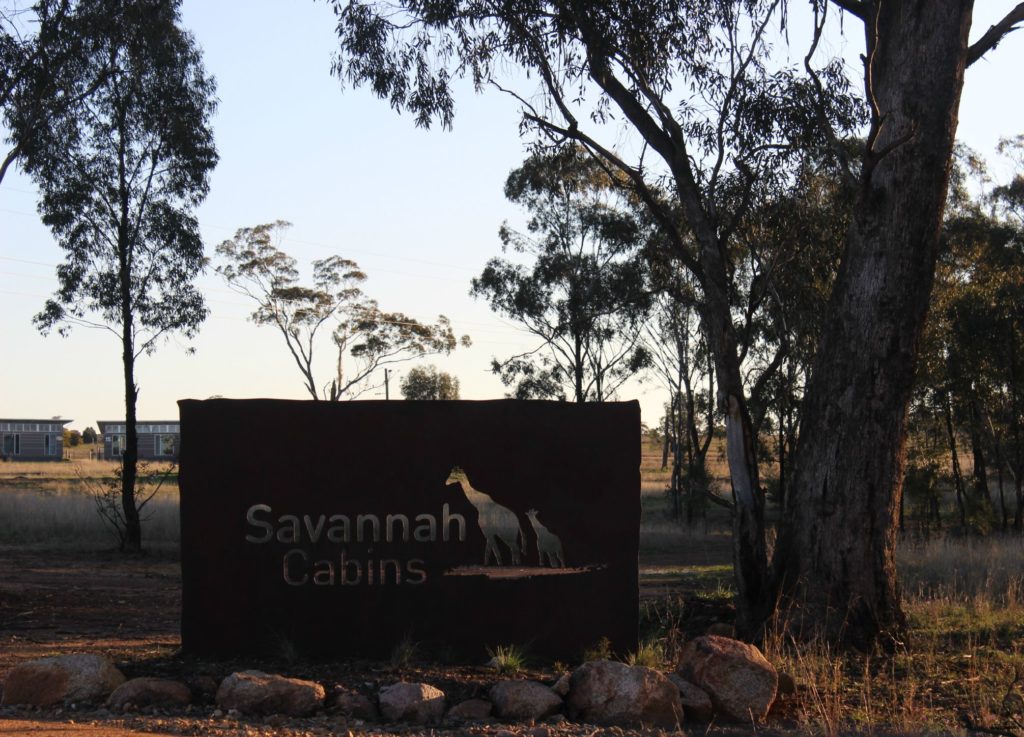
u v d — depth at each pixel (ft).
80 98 65.57
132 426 87.04
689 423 122.83
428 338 161.07
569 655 30.04
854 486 33.60
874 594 33.40
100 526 100.22
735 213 45.29
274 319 156.76
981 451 114.73
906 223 33.42
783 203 46.83
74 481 188.03
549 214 115.44
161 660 29.19
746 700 25.35
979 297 103.04
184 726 22.93
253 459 30.07
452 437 30.40
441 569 30.07
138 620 46.06
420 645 29.81
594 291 111.65
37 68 59.11
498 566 30.14
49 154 81.00
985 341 103.30
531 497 30.37
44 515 102.89
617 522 30.45
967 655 32.35
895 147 32.45
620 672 25.02
